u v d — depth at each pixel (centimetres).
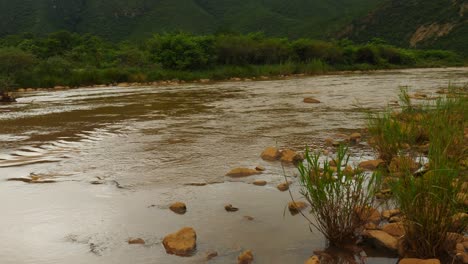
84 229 382
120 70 3017
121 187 500
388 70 4534
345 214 348
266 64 4181
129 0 10656
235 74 3416
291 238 354
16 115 1224
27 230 382
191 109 1277
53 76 2720
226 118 1062
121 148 717
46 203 450
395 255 321
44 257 331
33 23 8950
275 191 476
